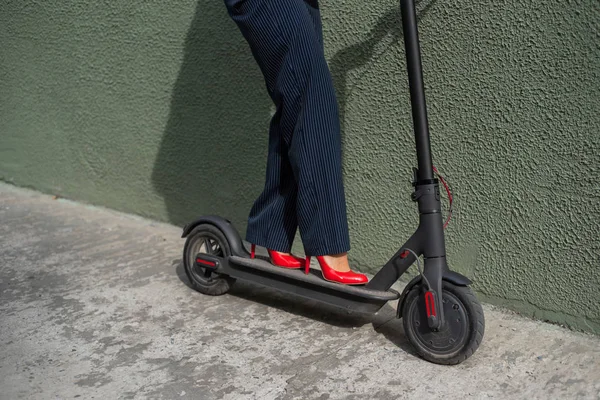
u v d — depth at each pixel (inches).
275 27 81.5
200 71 118.3
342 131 102.5
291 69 81.7
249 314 92.8
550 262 87.0
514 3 84.0
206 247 98.3
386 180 100.1
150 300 97.4
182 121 123.2
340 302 84.6
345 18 98.2
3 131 152.2
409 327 79.4
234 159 117.6
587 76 80.4
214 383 75.2
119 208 137.8
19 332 87.7
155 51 123.6
